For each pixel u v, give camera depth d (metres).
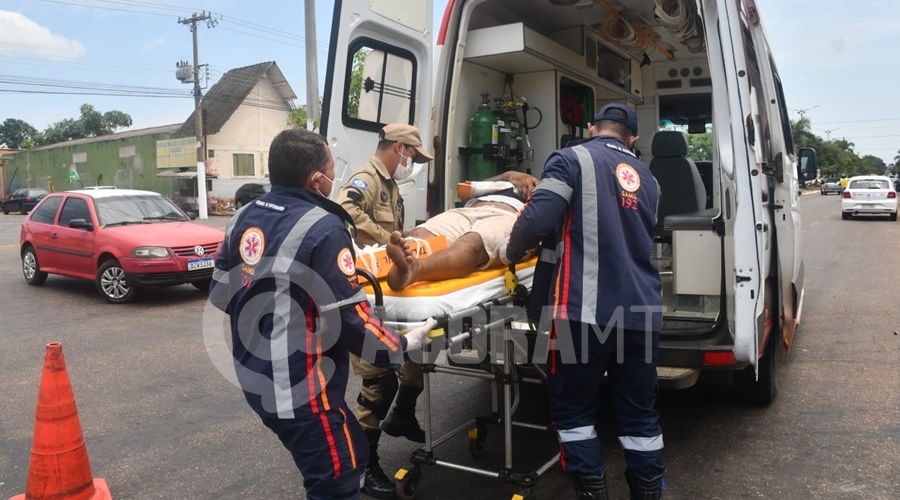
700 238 3.76
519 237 2.78
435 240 3.09
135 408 4.81
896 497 3.23
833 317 7.35
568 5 5.39
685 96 7.56
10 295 9.62
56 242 9.73
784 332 4.57
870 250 13.89
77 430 3.21
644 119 7.61
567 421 2.88
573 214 2.78
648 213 2.88
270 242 2.29
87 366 5.92
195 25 28.02
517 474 3.10
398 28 4.46
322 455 2.30
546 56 5.18
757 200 3.26
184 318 7.98
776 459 3.70
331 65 4.07
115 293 8.92
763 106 3.89
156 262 8.61
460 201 4.96
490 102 5.49
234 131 35.28
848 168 97.19
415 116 4.74
